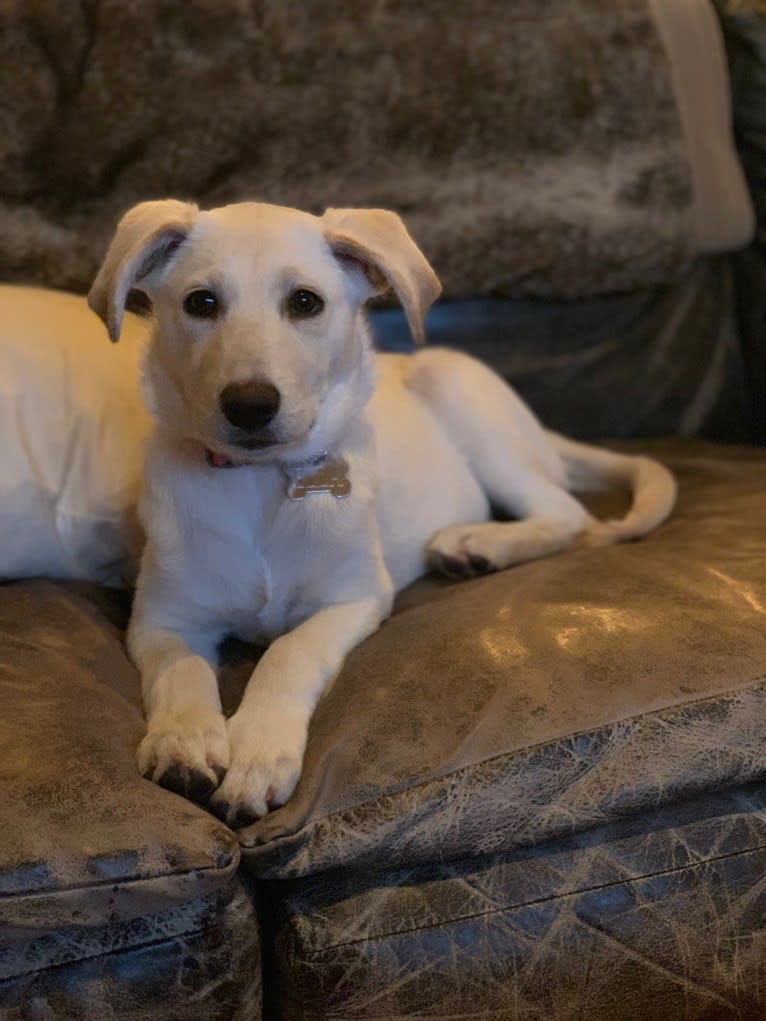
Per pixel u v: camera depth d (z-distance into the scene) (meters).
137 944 0.95
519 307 2.11
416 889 1.03
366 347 1.32
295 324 1.17
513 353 2.11
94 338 1.51
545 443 1.81
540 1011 1.06
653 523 1.63
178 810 0.97
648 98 2.01
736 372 2.23
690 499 1.77
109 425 1.45
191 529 1.26
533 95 1.96
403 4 1.91
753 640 1.15
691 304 2.20
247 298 1.14
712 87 2.09
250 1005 0.99
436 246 1.93
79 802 0.94
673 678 1.10
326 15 1.88
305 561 1.27
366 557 1.31
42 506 1.40
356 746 1.04
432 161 1.92
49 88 1.77
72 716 1.06
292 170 1.87
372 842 1.00
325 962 0.99
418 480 1.56
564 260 1.99
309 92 1.87
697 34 2.08
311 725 1.11
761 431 2.22
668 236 2.04
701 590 1.25
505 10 1.95
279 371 1.11
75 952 0.94
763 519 1.56
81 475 1.42
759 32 2.13
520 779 1.03
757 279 2.17
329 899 1.01
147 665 1.22
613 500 1.88
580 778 1.05
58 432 1.42
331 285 1.20
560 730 1.05
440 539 1.53
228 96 1.83
